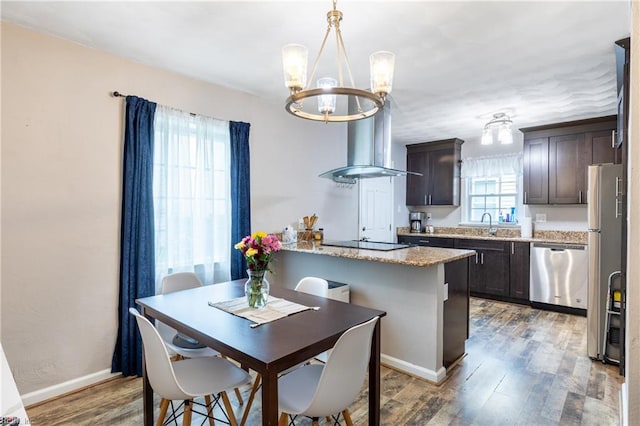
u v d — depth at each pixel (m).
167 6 2.01
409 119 4.36
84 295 2.50
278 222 3.84
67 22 2.19
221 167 3.25
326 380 1.43
